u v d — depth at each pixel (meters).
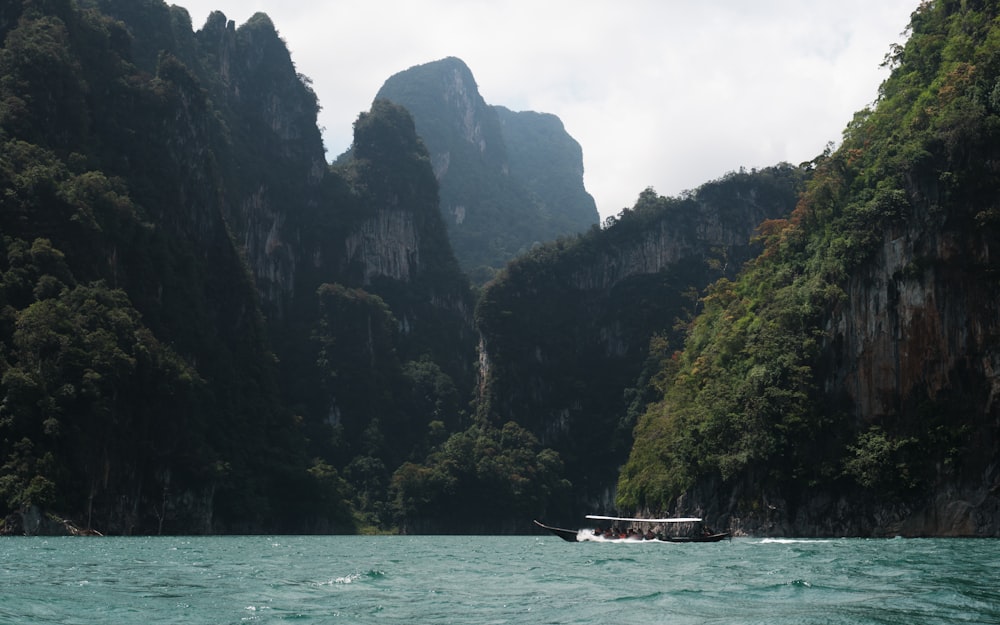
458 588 49.62
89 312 137.12
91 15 195.25
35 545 88.75
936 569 56.81
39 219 144.12
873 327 125.88
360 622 37.00
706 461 135.12
